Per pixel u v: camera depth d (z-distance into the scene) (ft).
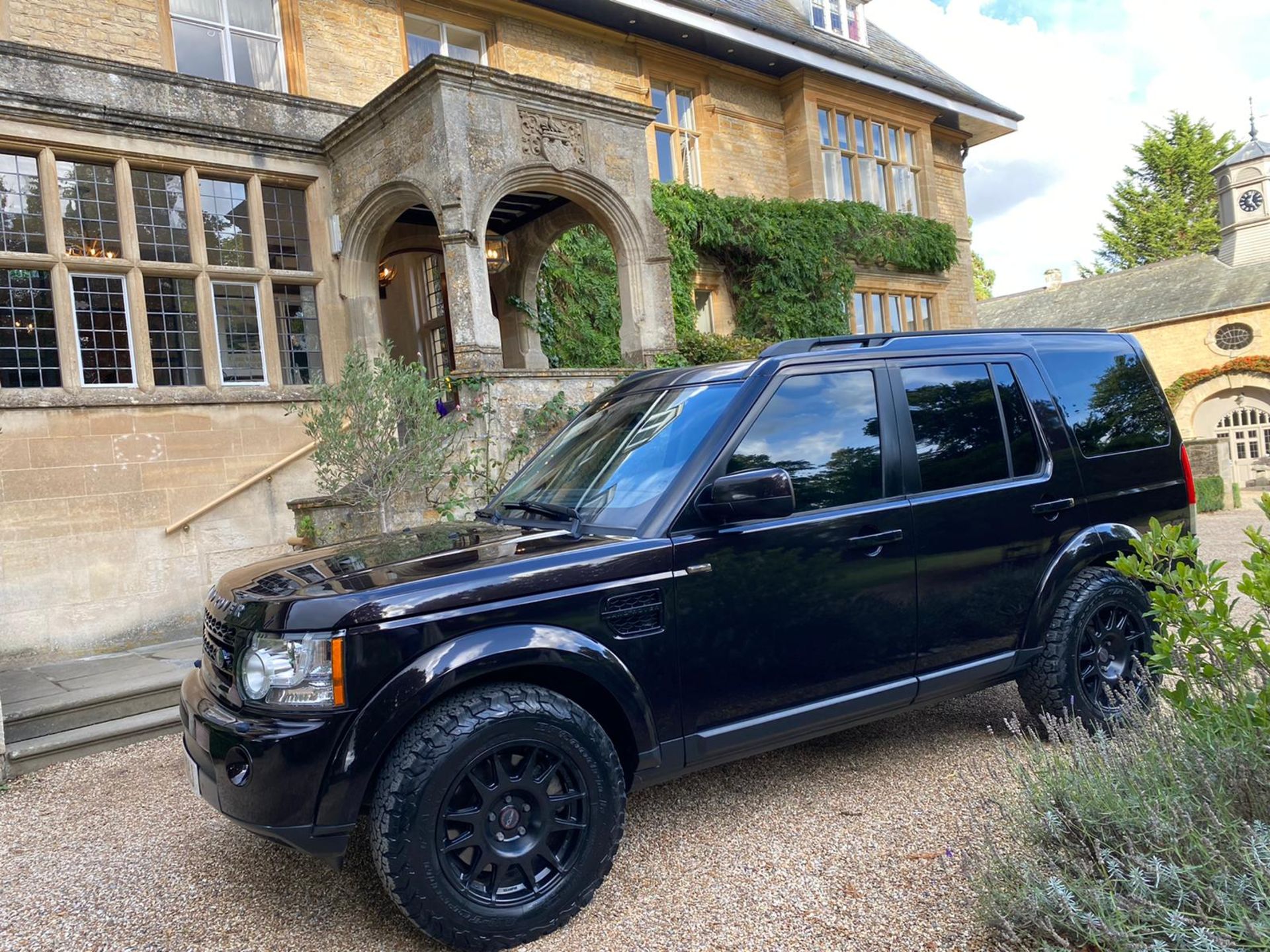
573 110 25.71
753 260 43.14
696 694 9.41
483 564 8.79
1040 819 8.32
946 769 11.92
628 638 9.02
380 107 24.59
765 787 11.76
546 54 37.27
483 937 7.95
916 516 10.96
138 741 16.08
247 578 9.78
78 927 9.03
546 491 11.71
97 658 21.80
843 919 8.21
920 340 12.16
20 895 9.88
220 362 25.49
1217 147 137.59
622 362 27.78
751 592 9.76
